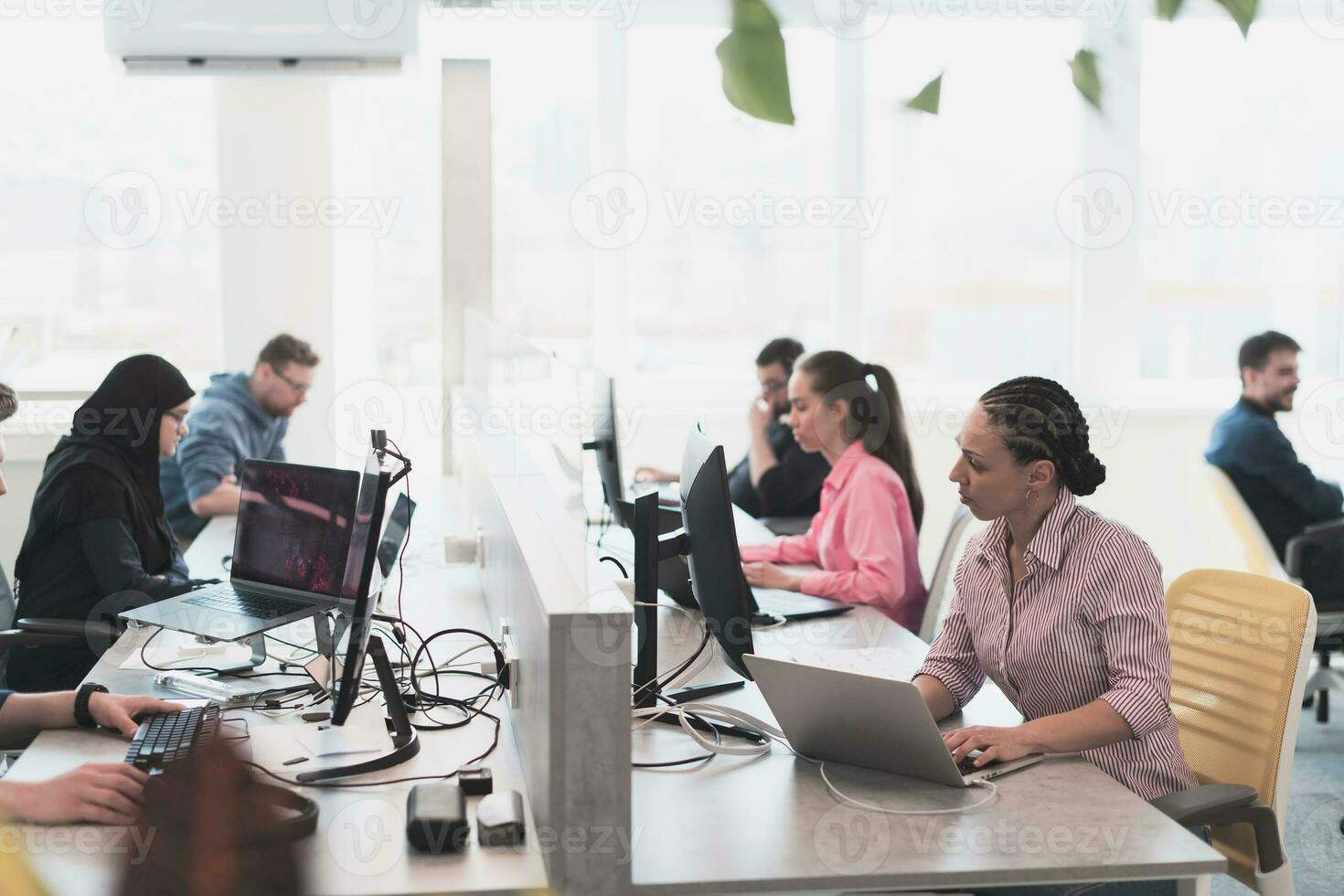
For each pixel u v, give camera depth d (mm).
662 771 1536
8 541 3951
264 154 4074
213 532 3156
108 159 4086
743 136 4496
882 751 1496
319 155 4094
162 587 2420
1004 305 4691
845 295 4602
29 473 3953
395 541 2146
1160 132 4645
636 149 4449
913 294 4660
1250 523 3291
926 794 1454
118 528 2469
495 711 1727
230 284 4117
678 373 4598
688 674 1942
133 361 2598
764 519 3543
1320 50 4551
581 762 1201
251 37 1896
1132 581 1628
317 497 2041
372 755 1515
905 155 4570
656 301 4547
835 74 4480
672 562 2361
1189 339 4770
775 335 4617
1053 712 1722
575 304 4480
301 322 4152
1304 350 4754
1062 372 4730
